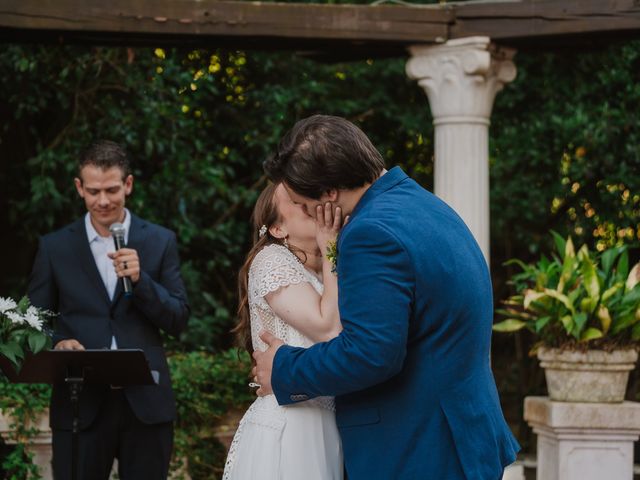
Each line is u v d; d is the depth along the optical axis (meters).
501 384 7.80
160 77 6.44
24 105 6.20
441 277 2.21
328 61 5.39
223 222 7.09
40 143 6.39
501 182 7.27
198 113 7.00
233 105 7.07
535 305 4.45
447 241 2.26
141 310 3.81
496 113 7.29
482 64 4.86
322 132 2.31
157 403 3.78
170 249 3.96
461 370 2.26
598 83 6.91
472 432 2.26
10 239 6.89
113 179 3.78
